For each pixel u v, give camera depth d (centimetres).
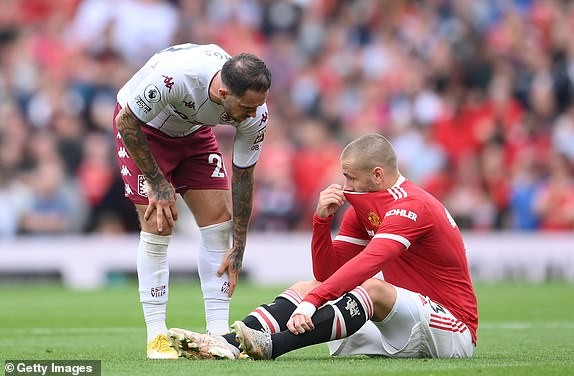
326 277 1998
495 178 6194
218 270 2158
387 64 6862
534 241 5969
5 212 5734
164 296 2120
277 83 6688
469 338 1953
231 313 3591
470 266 5925
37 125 6125
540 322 3288
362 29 7069
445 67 6819
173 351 2073
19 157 5872
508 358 2002
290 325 1812
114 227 5816
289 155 6078
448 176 6244
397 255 1867
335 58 6881
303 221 5972
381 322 1886
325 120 6500
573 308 3916
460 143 6431
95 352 2264
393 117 6538
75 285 5638
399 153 6309
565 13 7325
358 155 1917
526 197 6147
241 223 2156
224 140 5934
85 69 6450
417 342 1892
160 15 6731
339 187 1962
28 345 2517
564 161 6262
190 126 2098
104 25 6631
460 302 1942
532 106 6694
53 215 5756
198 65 1986
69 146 5900
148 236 2106
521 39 7088
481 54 6912
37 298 4631
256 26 6969
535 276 5972
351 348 1955
